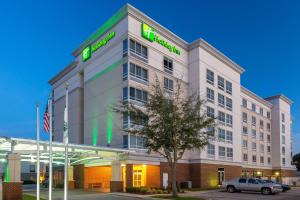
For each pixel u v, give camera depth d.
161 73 44.78
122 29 42.00
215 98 52.09
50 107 21.88
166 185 40.41
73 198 27.91
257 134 74.94
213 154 50.00
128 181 36.84
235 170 55.38
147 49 43.34
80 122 49.69
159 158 41.16
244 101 70.81
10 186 24.98
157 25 44.81
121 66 41.44
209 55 51.69
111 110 42.22
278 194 35.75
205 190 40.50
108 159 36.88
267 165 78.19
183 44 49.50
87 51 49.25
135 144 39.44
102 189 40.66
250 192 37.44
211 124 32.34
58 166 49.22
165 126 29.12
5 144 27.00
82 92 50.69
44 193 33.41
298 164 110.31
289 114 89.06
